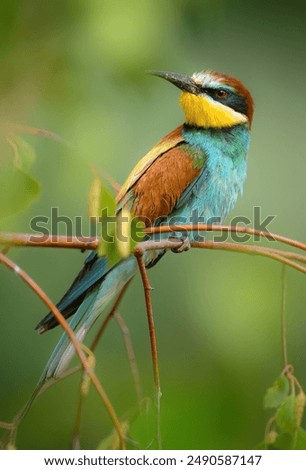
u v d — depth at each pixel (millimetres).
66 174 5457
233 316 8570
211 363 8578
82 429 8789
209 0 8656
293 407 5969
